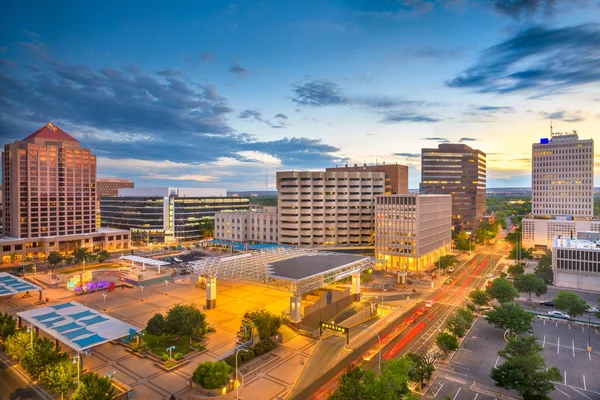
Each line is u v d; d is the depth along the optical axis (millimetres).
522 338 74188
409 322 105438
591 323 103000
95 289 135250
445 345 81688
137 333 83312
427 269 178125
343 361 80750
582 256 140750
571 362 79688
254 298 126625
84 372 73875
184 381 71250
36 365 68500
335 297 119438
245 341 89375
